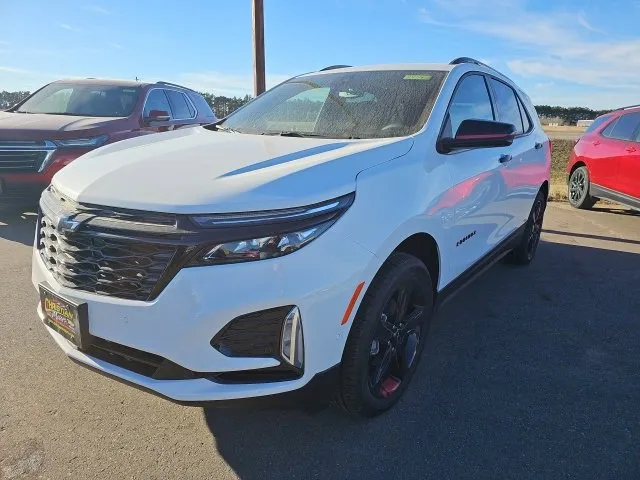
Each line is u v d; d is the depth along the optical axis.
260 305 2.09
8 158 5.99
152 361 2.19
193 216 2.08
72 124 6.34
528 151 4.70
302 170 2.33
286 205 2.14
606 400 2.98
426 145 2.96
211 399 2.12
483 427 2.71
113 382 3.04
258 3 6.94
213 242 2.05
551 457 2.49
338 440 2.59
